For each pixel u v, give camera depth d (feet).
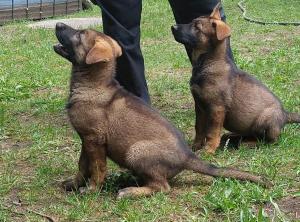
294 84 10.66
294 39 14.55
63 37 6.88
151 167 6.72
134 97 6.93
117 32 8.07
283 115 8.11
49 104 9.84
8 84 10.85
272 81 10.79
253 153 7.73
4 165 7.64
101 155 6.85
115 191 6.91
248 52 13.25
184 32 7.80
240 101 7.89
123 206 6.54
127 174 7.16
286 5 20.90
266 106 7.96
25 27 17.25
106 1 8.02
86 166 6.98
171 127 6.85
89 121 6.75
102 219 6.41
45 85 11.00
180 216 6.43
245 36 15.17
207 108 7.84
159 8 20.93
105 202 6.63
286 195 6.77
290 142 8.00
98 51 6.63
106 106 6.78
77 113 6.77
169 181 7.05
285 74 11.27
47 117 9.32
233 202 6.51
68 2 20.81
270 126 7.97
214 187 6.81
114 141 6.78
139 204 6.62
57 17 19.84
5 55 13.34
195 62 7.91
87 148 6.83
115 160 6.88
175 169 6.79
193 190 6.88
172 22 17.85
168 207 6.53
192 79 7.93
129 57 8.19
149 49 13.92
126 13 8.05
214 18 7.84
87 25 17.71
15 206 6.70
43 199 6.82
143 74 8.39
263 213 6.30
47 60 12.84
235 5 21.27
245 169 7.37
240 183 6.86
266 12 19.39
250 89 7.95
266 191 6.76
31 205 6.72
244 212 6.32
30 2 19.35
